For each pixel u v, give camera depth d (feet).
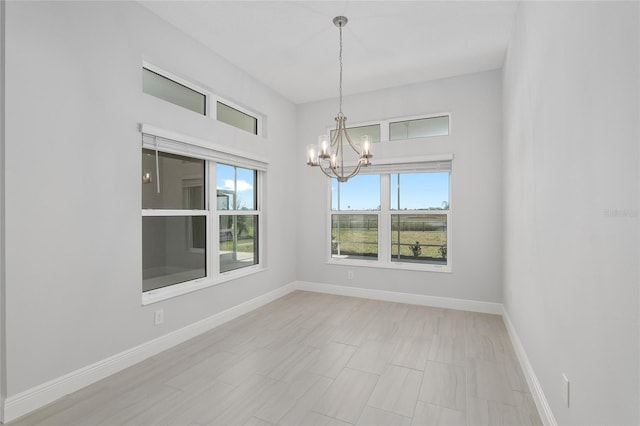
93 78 7.02
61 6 6.45
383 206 13.85
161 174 9.03
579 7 4.03
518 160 8.18
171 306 8.97
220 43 10.05
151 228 8.81
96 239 7.07
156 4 8.11
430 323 10.80
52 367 6.31
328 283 14.82
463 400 6.43
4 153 5.65
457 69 11.89
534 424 5.72
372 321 11.01
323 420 5.83
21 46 5.83
